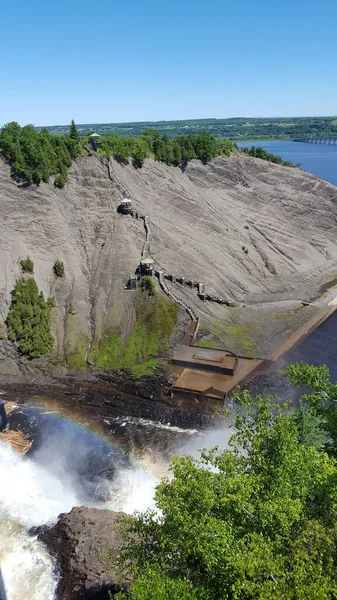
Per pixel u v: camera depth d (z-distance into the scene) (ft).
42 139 254.27
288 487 68.39
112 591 97.30
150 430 155.74
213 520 63.52
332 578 56.85
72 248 229.45
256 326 209.67
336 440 98.78
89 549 107.24
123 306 205.36
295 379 92.79
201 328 202.18
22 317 195.11
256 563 57.21
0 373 185.57
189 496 68.23
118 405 168.25
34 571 106.93
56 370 187.11
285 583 56.75
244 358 186.70
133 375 181.06
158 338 194.29
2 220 224.94
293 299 238.48
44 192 237.86
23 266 211.82
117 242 230.89
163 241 239.91
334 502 66.80
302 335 202.80
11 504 127.75
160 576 64.13
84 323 203.21
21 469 140.77
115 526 112.78
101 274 220.02
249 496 66.80
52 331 199.21
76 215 242.37
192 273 231.71
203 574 64.85
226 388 168.96
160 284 214.48
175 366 183.21
